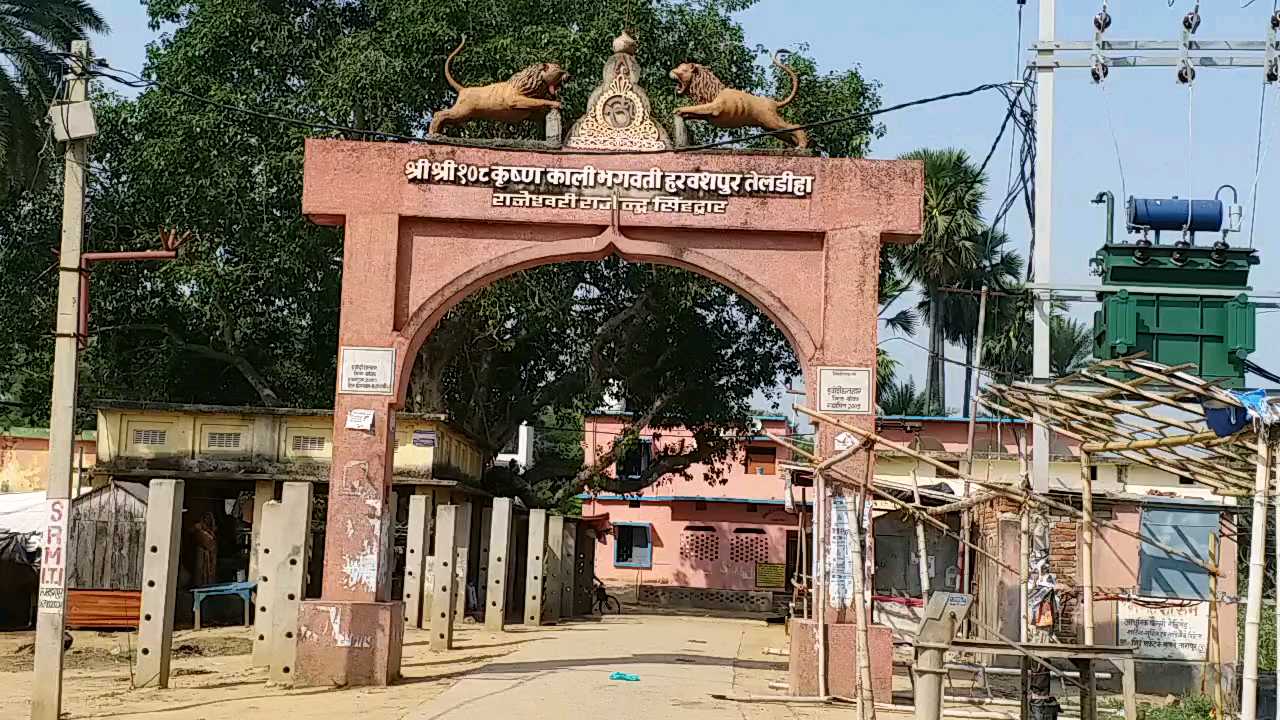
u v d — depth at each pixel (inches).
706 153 587.2
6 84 891.4
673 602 1665.8
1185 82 662.5
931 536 1062.4
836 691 554.6
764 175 584.1
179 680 582.9
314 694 536.7
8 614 922.1
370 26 1160.8
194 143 1055.0
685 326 1220.5
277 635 580.7
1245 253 654.5
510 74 1012.5
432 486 971.9
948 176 1541.6
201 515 999.6
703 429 1309.1
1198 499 729.6
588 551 1247.5
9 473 1338.6
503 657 678.5
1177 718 575.2
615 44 597.6
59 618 472.7
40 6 901.8
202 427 966.4
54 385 482.0
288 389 1305.4
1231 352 652.7
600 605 1306.6
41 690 468.4
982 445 1128.2
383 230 585.3
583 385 1242.0
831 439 570.6
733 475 1684.3
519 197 586.2
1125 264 661.3
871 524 566.6
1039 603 673.6
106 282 1163.9
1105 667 682.8
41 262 1149.1
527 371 1325.0
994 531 767.7
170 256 487.5
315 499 1078.4
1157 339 658.8
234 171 1051.9
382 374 579.5
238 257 1119.6
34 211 1150.3
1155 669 684.1
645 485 1318.9
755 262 589.3
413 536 849.5
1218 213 660.7
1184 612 685.3
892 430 1322.6
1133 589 692.1
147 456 961.5
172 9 1159.6
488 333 1101.7
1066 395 404.5
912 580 1063.0
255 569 961.5
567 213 585.9
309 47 1123.3
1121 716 577.9
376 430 576.7
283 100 1074.7
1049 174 677.3
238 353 1202.0
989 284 1302.9
